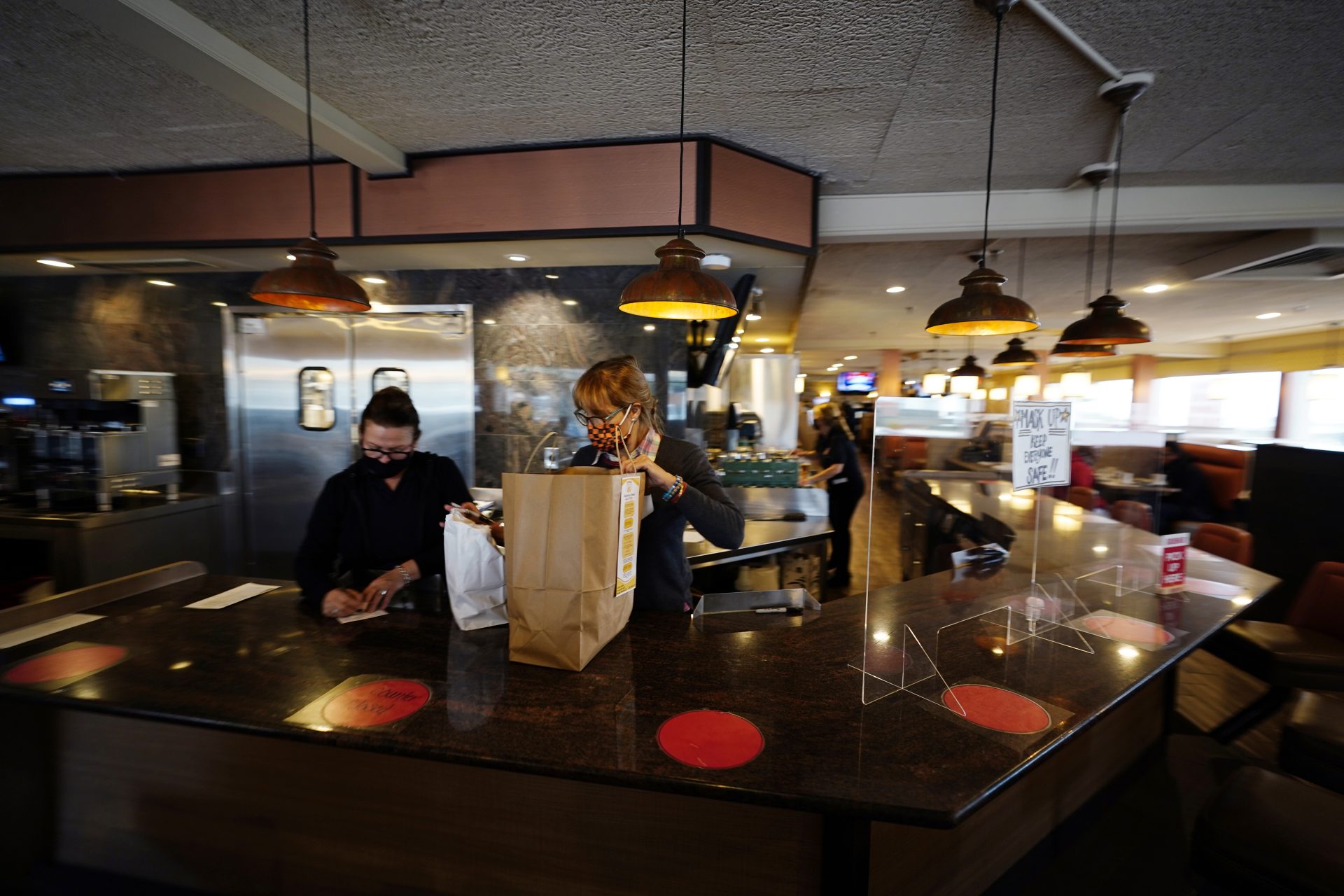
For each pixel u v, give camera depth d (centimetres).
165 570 171
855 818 82
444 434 372
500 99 221
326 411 379
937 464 149
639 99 221
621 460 132
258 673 111
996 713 100
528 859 105
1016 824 134
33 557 308
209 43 179
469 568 131
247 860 119
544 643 112
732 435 539
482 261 329
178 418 384
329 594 144
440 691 104
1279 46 190
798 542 270
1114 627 143
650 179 254
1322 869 103
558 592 110
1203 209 321
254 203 283
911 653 113
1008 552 165
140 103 226
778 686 109
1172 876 145
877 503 132
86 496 317
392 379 373
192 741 119
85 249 297
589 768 82
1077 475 170
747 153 264
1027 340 926
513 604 114
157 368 385
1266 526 355
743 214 263
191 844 122
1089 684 112
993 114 191
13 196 300
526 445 363
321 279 175
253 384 381
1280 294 581
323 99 221
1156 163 288
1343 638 201
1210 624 148
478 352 366
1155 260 466
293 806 116
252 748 116
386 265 346
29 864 129
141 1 160
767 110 230
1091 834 160
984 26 178
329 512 168
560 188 260
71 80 210
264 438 383
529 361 361
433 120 238
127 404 323
